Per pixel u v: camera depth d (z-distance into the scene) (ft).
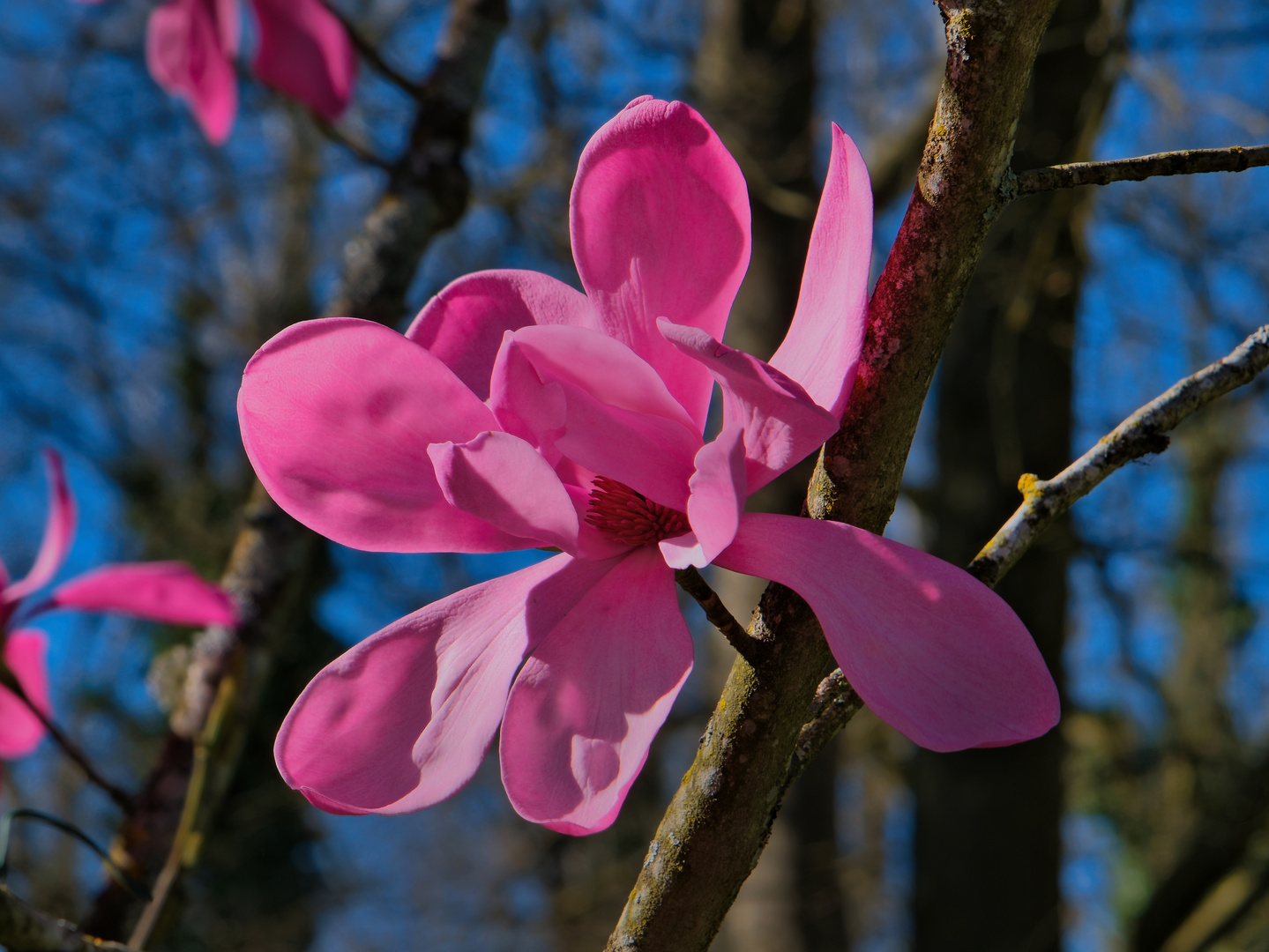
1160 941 9.82
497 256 12.60
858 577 2.85
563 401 2.93
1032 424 8.78
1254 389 11.62
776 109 10.88
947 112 2.90
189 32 4.99
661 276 3.02
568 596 2.99
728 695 2.95
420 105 4.87
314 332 2.96
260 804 12.12
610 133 3.00
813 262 2.96
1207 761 10.26
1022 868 8.46
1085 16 8.15
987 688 2.80
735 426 2.91
